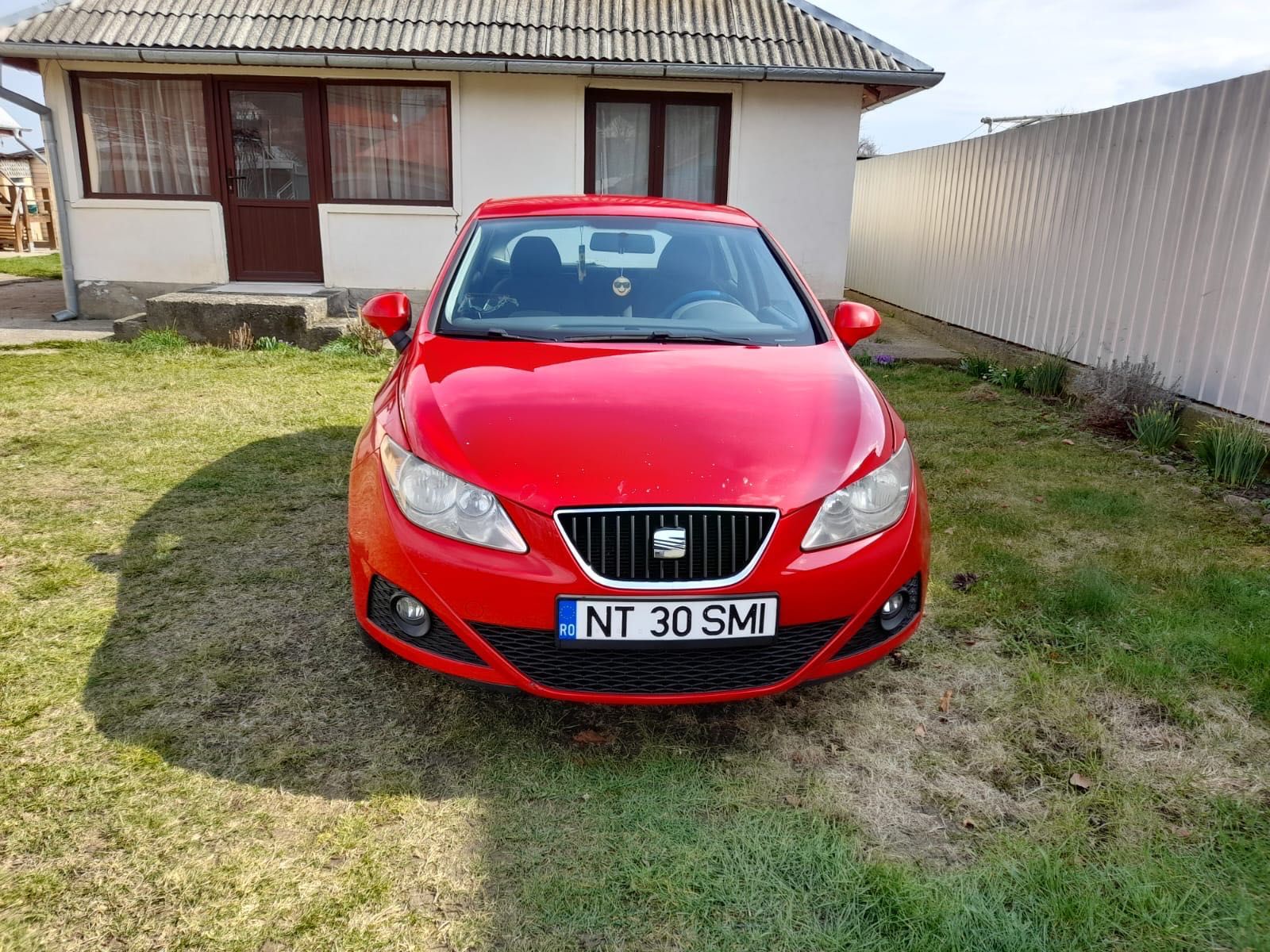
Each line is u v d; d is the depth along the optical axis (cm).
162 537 372
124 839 199
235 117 895
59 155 882
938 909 186
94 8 869
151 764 226
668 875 196
